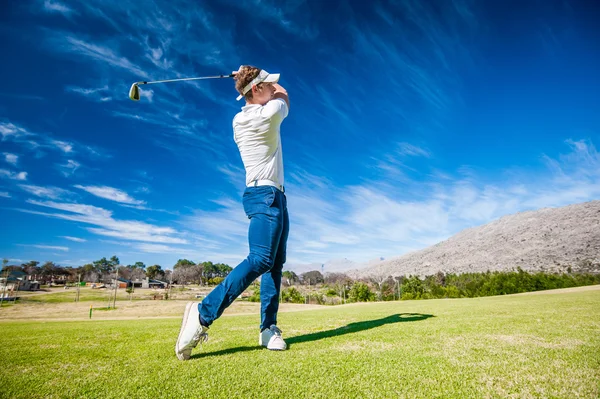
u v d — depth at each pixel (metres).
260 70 2.50
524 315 4.06
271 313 2.31
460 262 100.56
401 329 2.88
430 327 2.97
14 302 52.56
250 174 2.39
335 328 3.35
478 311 5.29
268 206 2.29
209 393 1.26
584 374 1.43
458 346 2.05
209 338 2.73
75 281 113.75
